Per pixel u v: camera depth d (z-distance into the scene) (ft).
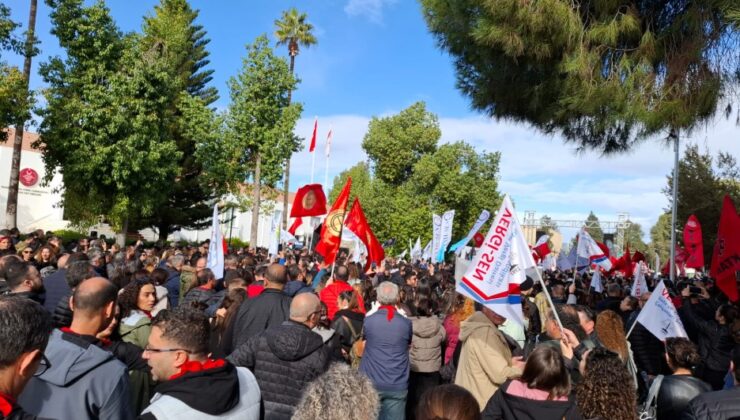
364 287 27.61
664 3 24.18
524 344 20.38
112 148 71.97
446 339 20.68
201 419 7.83
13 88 59.16
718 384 19.90
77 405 7.80
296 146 101.35
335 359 13.76
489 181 147.54
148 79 76.28
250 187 112.27
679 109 21.77
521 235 14.30
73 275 15.17
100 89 71.51
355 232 33.37
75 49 71.56
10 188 63.72
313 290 25.40
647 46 22.65
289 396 11.84
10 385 5.87
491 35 23.27
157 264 36.47
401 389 16.56
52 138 70.03
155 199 79.56
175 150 81.46
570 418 9.41
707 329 20.97
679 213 81.87
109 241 99.71
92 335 9.03
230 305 17.71
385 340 16.65
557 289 29.50
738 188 78.89
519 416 9.66
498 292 14.15
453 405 7.30
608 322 15.64
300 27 129.39
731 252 22.11
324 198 34.50
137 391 11.67
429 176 142.20
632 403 9.41
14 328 5.83
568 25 22.24
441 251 63.93
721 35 21.53
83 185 73.77
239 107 96.89
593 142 29.53
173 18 112.98
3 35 56.08
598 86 22.50
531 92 27.53
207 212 111.96
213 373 8.24
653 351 21.99
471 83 31.94
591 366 9.83
